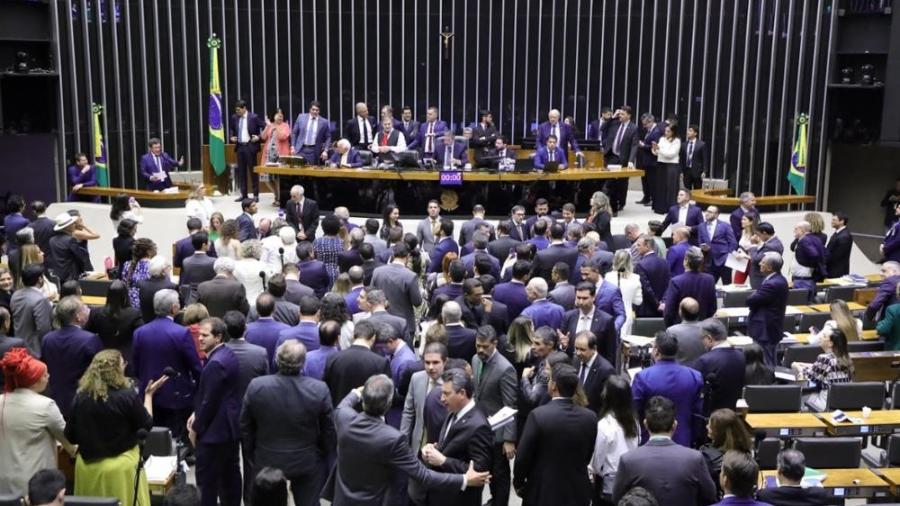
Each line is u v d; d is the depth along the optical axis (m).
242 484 7.18
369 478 5.57
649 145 18.77
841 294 12.34
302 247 10.05
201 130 21.72
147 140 21.00
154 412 8.02
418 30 23.05
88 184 18.33
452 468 5.71
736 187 21.75
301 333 7.63
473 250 11.54
